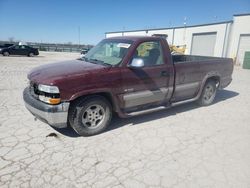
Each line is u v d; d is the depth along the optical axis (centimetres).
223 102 638
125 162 307
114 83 378
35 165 293
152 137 388
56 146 345
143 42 420
